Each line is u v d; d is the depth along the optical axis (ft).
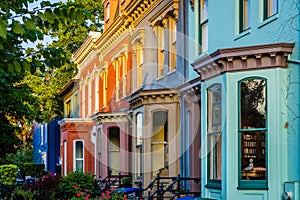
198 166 55.47
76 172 67.36
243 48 39.29
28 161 158.71
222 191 40.96
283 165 38.32
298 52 37.81
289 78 38.37
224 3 48.57
